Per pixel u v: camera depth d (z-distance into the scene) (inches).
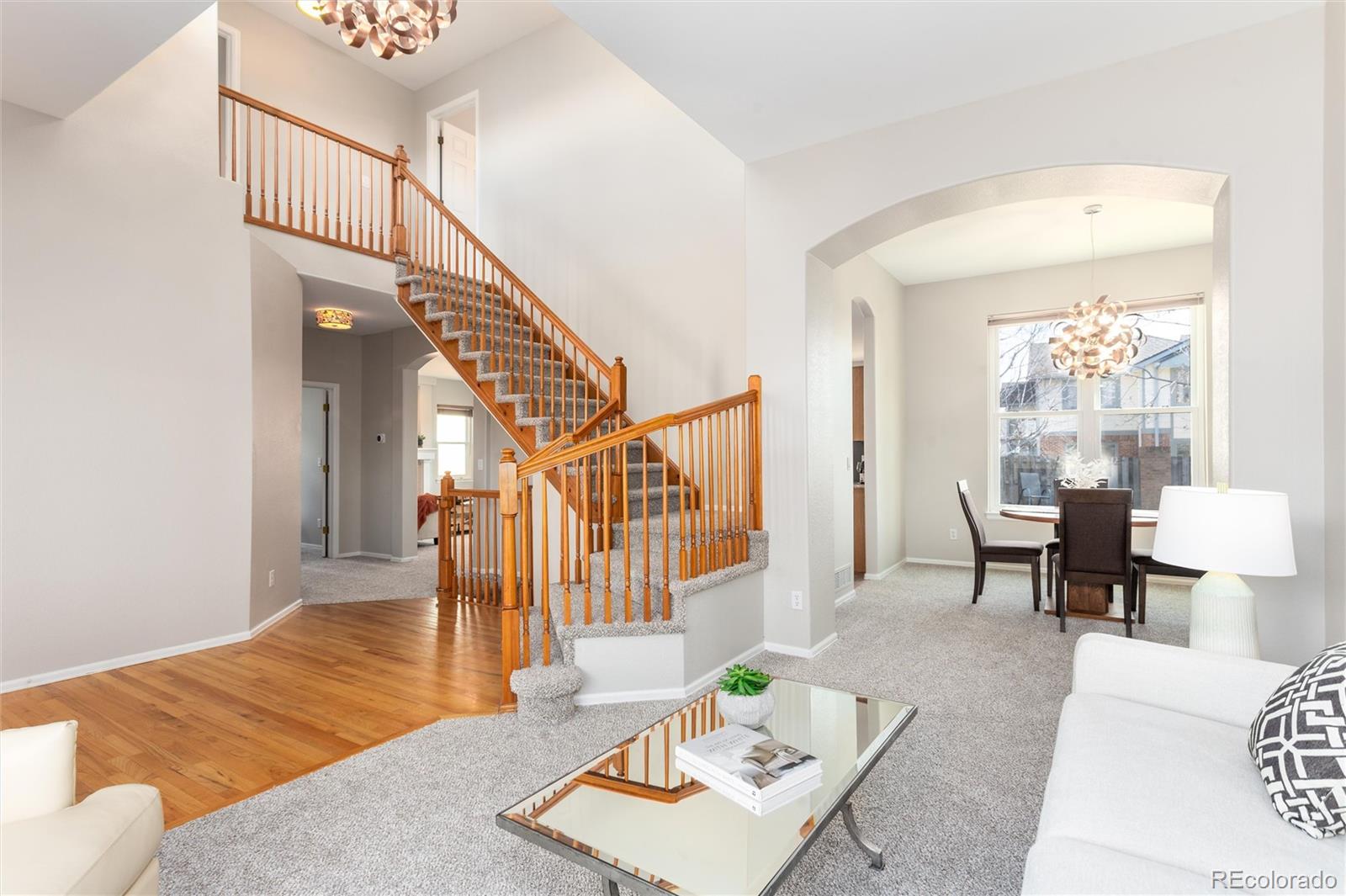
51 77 121.6
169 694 129.3
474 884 71.4
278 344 188.4
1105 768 62.0
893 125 140.3
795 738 78.1
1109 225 210.8
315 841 79.3
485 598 207.6
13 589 131.8
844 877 72.2
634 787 67.0
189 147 161.3
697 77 123.0
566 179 228.4
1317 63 102.4
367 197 266.7
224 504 166.1
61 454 138.6
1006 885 70.6
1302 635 101.4
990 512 268.5
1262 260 105.7
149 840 56.6
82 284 142.1
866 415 251.3
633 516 176.4
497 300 238.1
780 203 155.6
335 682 136.1
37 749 55.1
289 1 230.4
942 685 131.9
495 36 243.3
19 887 44.6
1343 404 91.9
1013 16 105.1
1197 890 46.1
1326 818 50.6
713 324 192.7
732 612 144.9
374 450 306.8
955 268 258.1
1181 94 112.6
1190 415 235.5
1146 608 192.1
